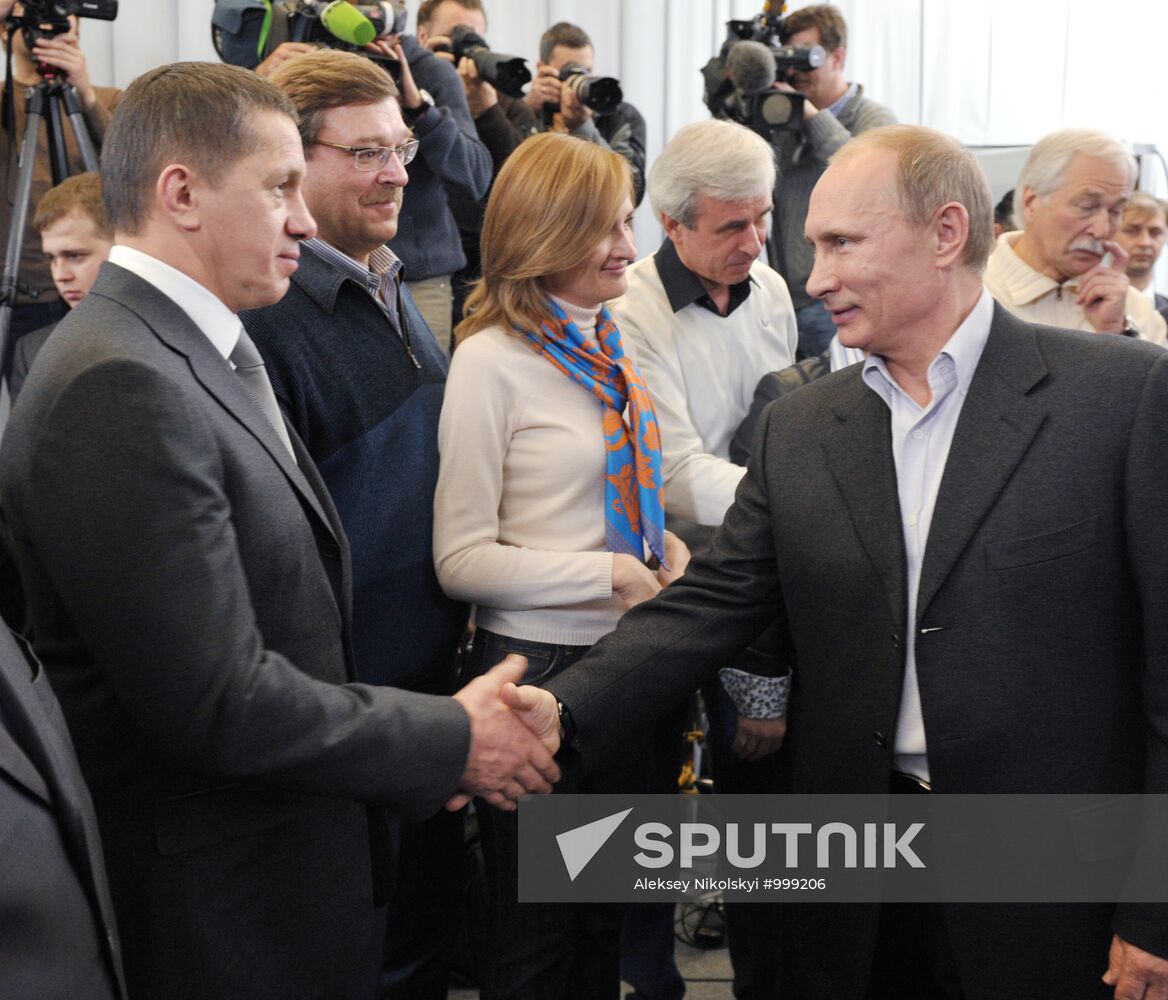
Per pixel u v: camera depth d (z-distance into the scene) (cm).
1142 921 133
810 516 150
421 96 241
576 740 158
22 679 107
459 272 293
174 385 120
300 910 136
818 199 144
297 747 124
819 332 300
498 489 179
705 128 208
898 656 143
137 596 116
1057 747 137
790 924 172
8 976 97
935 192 139
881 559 144
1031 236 239
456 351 182
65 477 116
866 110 342
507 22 429
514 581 175
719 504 204
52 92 257
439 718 138
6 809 99
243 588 123
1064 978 139
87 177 226
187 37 368
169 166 128
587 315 187
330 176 168
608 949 194
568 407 182
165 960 128
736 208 205
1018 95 481
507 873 183
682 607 164
